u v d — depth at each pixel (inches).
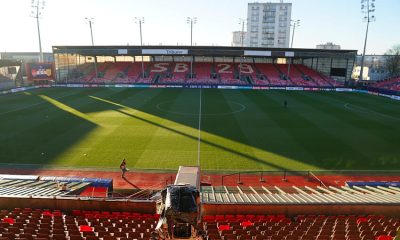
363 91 3002.0
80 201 622.8
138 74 3292.3
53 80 3120.1
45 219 545.3
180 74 3304.6
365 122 1738.4
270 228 541.0
